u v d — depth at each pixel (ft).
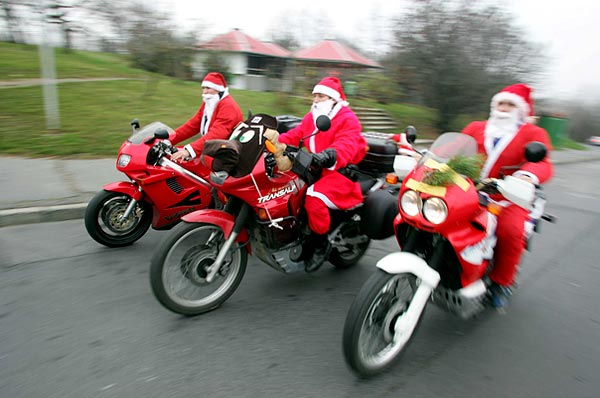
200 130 16.70
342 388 9.05
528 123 11.23
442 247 9.52
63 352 9.70
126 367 9.30
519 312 12.84
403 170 10.82
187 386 8.82
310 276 14.32
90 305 11.71
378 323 9.53
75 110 37.27
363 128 52.80
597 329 12.17
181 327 10.92
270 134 10.64
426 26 52.21
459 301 9.86
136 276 13.47
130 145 14.19
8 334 10.26
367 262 15.75
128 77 62.90
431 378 9.56
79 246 15.46
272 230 11.46
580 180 37.19
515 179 9.38
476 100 53.62
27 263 13.96
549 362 10.45
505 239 10.62
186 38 56.59
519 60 54.19
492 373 9.88
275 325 11.30
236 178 10.46
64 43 78.69
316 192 11.76
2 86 43.60
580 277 15.74
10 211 17.13
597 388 9.59
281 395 8.73
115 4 56.54
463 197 8.79
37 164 24.07
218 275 11.73
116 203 15.21
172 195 14.57
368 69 72.49
